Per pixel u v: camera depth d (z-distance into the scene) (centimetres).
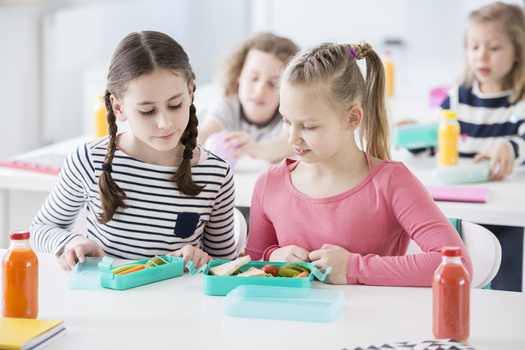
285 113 142
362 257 138
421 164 246
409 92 387
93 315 120
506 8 259
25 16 359
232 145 229
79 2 375
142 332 113
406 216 145
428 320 118
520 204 196
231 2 527
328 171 151
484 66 258
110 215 154
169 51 141
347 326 115
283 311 118
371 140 157
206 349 107
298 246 151
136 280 134
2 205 222
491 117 262
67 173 157
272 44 244
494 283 230
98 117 252
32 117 372
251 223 161
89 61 442
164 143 143
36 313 117
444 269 109
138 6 478
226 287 130
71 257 144
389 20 482
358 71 148
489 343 109
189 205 157
